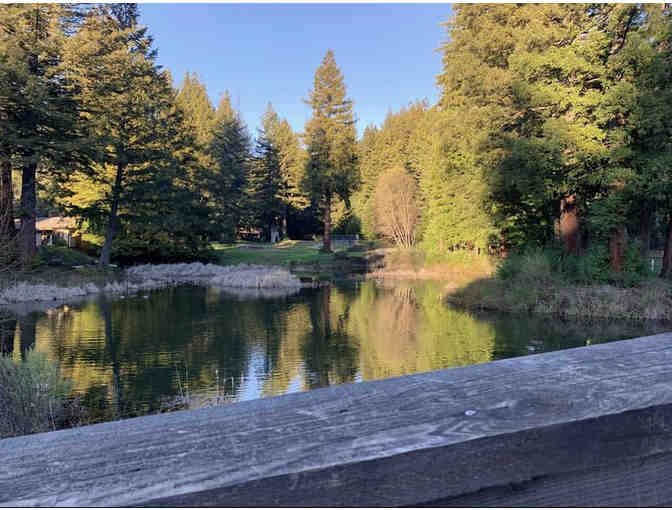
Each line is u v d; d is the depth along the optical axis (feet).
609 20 46.37
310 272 97.50
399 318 43.42
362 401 2.45
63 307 47.75
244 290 65.98
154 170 77.41
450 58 83.20
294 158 158.30
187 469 1.84
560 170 49.16
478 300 51.65
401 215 110.93
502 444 2.04
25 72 53.31
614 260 48.67
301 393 2.63
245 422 2.25
